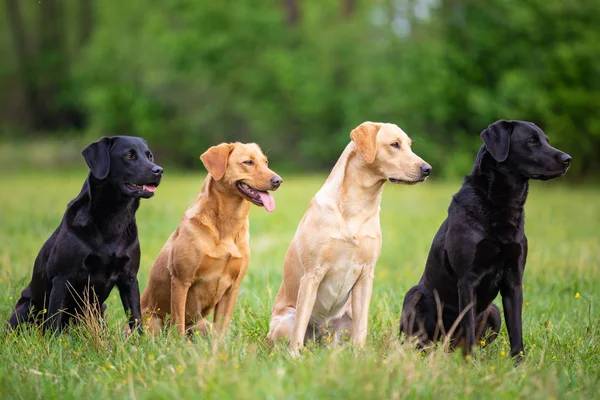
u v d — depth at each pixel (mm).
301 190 28812
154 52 50562
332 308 7875
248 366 5883
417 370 5727
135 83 51500
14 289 9227
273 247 15180
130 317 7781
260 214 20516
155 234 16344
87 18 64188
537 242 15555
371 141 7383
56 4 63875
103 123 51219
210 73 49500
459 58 42031
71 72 60281
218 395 5160
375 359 5902
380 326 8180
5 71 62469
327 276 7602
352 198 7504
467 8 42906
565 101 40094
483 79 42500
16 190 30016
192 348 6367
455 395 5438
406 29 47344
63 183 35094
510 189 7371
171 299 8016
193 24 50375
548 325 8039
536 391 5562
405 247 15508
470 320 7328
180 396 5305
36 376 5977
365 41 48875
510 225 7336
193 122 49156
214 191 8008
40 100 63156
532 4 41094
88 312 7469
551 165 7262
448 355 6797
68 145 51312
